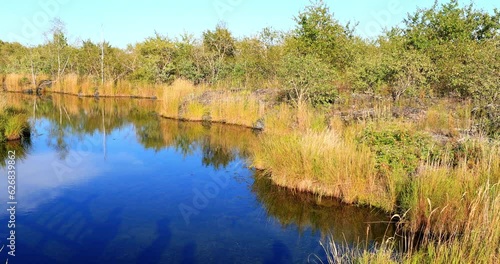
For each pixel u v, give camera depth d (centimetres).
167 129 1742
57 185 962
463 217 618
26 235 685
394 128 925
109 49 3575
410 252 535
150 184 986
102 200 866
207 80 2834
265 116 1688
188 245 663
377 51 2220
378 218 759
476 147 855
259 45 2678
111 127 1802
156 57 3166
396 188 776
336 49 1961
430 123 1245
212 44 3056
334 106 1605
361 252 626
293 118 1495
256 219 779
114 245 656
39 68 3456
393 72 1628
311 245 668
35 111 2188
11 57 3891
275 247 659
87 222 748
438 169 720
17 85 3184
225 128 1748
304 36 1980
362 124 1107
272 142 1085
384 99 1612
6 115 1466
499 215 513
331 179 870
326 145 927
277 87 2131
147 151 1348
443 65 1736
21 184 965
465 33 2023
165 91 2202
